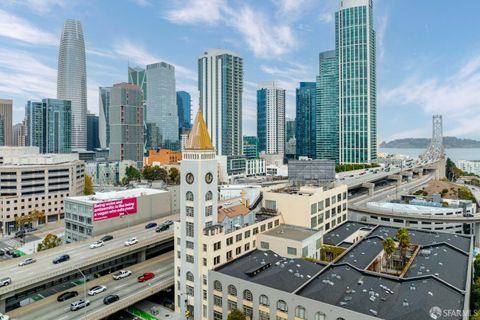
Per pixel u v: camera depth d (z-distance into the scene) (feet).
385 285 281.74
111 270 442.91
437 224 617.62
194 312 351.46
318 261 342.23
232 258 363.15
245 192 470.80
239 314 287.28
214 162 358.64
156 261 461.78
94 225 531.91
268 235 388.98
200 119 363.56
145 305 385.70
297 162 549.95
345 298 258.98
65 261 397.19
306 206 440.86
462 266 327.47
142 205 606.96
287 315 271.08
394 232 453.58
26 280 337.93
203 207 347.97
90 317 312.29
